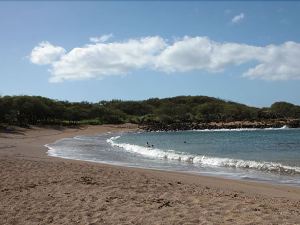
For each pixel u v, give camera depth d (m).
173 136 71.31
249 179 16.53
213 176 17.42
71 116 111.38
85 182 13.63
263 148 38.50
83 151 32.34
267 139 59.09
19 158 21.73
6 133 61.44
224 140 56.44
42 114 95.69
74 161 22.06
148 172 17.72
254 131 102.25
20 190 12.22
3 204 10.53
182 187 13.19
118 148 36.12
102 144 42.28
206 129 117.31
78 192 11.96
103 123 119.31
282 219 8.98
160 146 41.59
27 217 9.34
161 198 11.26
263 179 16.55
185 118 140.00
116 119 127.19
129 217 9.27
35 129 77.31
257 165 21.00
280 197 12.05
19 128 73.69
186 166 21.70
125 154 29.69
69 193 11.81
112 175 15.45
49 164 18.47
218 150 35.47
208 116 146.12
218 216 9.27
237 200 11.03
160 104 180.00
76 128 93.50
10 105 88.00
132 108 166.25
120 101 173.00
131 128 108.69
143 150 32.19
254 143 48.19
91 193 11.83
